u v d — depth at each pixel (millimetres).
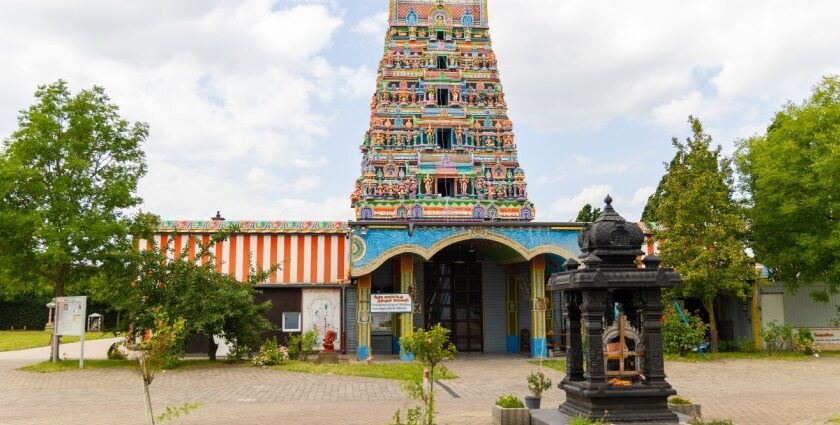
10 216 24500
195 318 25219
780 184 28609
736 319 31484
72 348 36656
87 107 26453
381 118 39312
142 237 27953
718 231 27703
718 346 30797
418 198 37875
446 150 39156
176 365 25000
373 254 27109
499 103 40750
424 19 42250
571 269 12469
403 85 40156
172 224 32000
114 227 25594
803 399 16797
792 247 28828
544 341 28578
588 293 11242
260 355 25719
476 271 33406
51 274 26719
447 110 39969
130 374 22922
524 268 32562
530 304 32562
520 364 26406
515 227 27844
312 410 15375
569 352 12359
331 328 31484
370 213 37156
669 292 29266
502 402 13188
